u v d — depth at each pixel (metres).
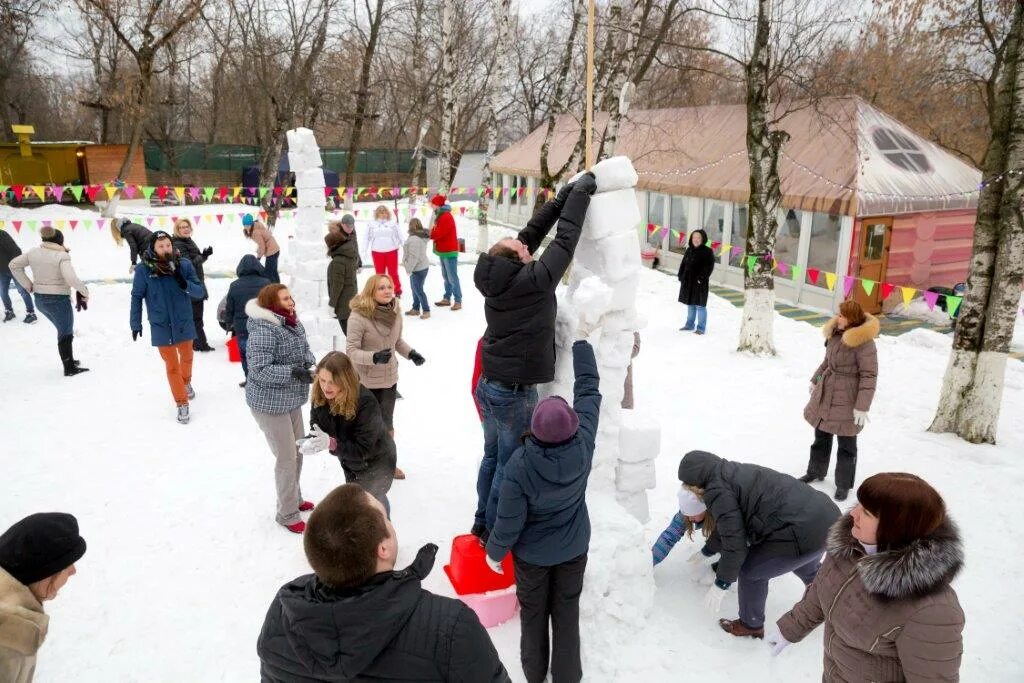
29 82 33.62
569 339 3.87
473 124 37.78
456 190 18.80
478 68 29.61
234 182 29.16
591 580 3.64
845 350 5.11
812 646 3.66
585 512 3.19
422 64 25.39
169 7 19.34
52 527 2.33
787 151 14.18
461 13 22.80
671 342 9.73
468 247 18.52
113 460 5.76
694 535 4.62
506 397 3.66
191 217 20.97
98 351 8.50
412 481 5.39
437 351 8.88
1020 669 3.53
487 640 1.89
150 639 3.70
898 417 7.05
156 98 26.31
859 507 2.34
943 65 16.19
